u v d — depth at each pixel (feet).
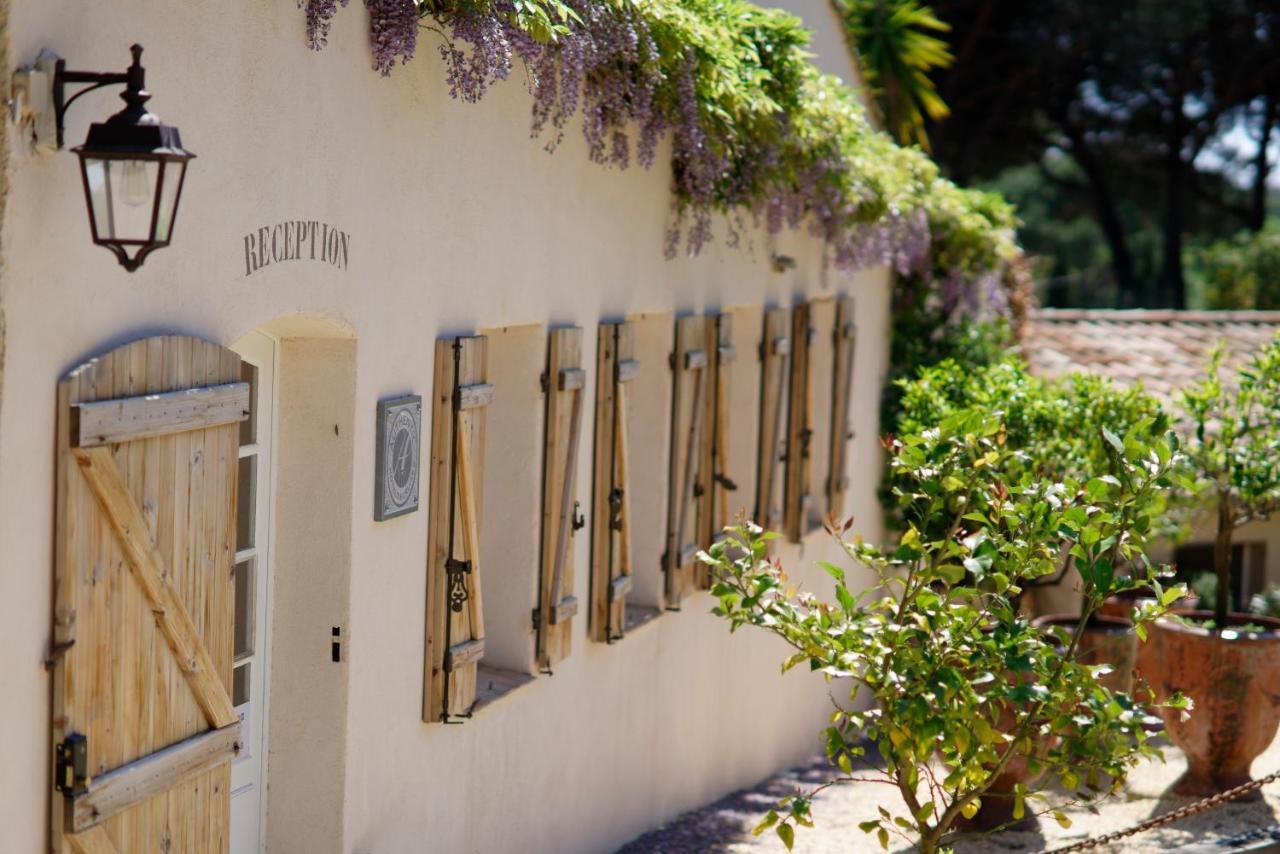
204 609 13.91
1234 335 48.98
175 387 13.33
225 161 14.25
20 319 11.57
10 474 11.57
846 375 37.78
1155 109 95.61
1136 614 16.67
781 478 33.88
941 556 16.56
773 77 26.50
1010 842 24.76
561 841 23.80
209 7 13.88
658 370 27.07
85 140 11.79
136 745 13.09
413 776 19.01
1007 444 28.25
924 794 29.71
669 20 21.01
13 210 11.38
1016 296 45.39
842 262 33.78
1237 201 104.12
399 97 17.66
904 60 51.72
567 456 22.65
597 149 22.70
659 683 27.86
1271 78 95.09
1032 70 88.43
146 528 12.96
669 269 26.84
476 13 17.06
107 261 12.59
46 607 12.10
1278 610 44.27
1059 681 16.22
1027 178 112.47
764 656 34.24
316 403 17.13
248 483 16.92
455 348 19.03
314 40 15.56
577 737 24.18
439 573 19.26
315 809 17.34
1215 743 25.86
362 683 17.62
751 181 26.91
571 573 23.00
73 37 12.00
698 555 17.03
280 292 15.33
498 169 20.30
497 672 22.17
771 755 35.01
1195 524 39.96
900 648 16.05
